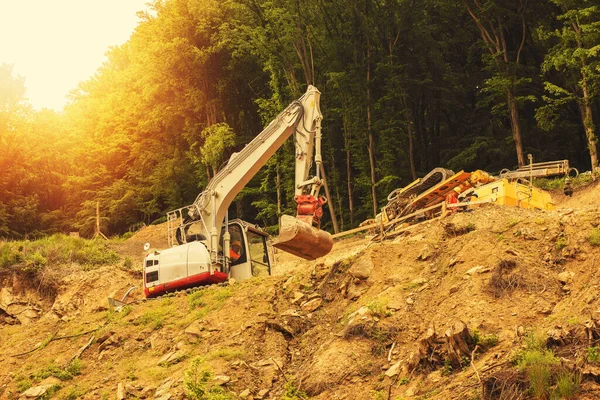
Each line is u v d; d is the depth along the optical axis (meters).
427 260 19.47
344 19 42.50
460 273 17.89
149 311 22.05
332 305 19.55
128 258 33.88
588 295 15.27
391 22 42.22
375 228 27.28
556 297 16.09
